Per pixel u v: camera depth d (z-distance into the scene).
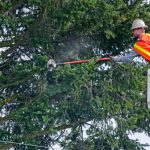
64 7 24.05
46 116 25.05
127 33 26.45
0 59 26.72
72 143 27.66
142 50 18.28
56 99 26.41
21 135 26.52
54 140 28.06
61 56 26.41
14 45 26.42
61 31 25.61
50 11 24.39
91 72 25.44
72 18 24.41
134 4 26.03
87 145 27.22
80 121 27.30
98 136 26.97
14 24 24.97
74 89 25.36
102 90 26.48
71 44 26.61
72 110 26.89
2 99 27.89
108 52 27.50
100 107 26.22
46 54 26.36
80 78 24.88
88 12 24.77
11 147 27.03
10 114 25.94
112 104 26.28
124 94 27.02
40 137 27.92
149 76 17.83
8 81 26.36
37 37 25.62
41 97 25.31
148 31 26.62
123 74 26.70
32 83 26.91
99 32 26.36
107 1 25.23
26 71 25.25
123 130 26.94
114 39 26.94
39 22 25.17
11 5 24.44
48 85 25.44
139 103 27.39
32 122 25.59
